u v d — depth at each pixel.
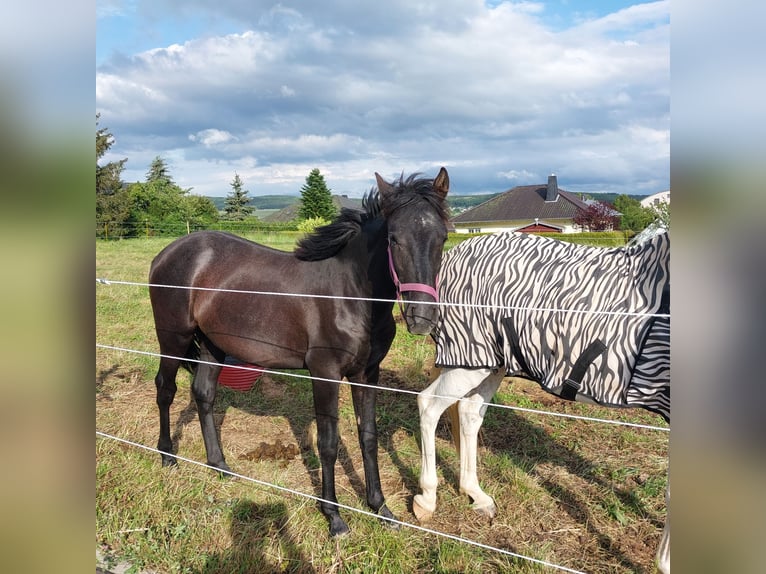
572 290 2.62
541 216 44.00
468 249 3.11
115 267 13.26
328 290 3.34
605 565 2.90
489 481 3.72
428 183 3.07
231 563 2.89
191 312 3.89
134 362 6.32
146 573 2.83
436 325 2.99
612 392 2.47
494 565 2.89
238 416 4.97
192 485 3.61
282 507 3.40
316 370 3.34
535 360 2.69
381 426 4.68
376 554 2.92
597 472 3.84
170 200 33.03
